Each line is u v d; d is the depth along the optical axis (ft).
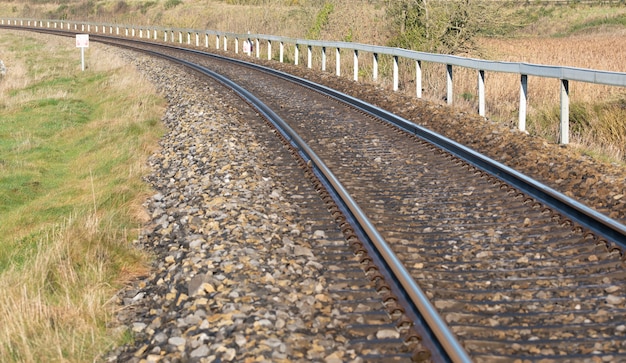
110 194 38.68
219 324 19.76
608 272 22.76
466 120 51.52
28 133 67.67
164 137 54.65
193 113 58.03
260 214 29.96
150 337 20.52
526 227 27.94
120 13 320.50
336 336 19.25
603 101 52.13
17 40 205.46
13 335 20.25
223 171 37.47
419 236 27.35
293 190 34.81
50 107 82.53
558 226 27.58
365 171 38.37
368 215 29.71
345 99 65.16
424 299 19.48
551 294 21.50
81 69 122.62
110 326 21.80
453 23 90.22
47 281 25.03
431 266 24.14
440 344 17.44
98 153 54.70
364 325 19.72
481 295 21.52
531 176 36.50
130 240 30.68
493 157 41.47
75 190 44.09
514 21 89.56
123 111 70.38
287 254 25.75
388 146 44.70
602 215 26.23
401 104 62.28
